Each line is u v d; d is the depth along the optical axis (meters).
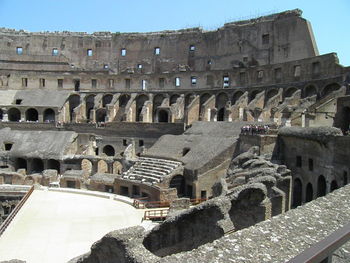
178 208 35.09
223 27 80.44
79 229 31.81
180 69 80.81
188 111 65.88
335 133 30.98
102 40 89.25
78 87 81.75
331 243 4.59
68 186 49.91
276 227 9.04
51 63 84.44
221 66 80.00
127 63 88.25
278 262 7.43
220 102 70.62
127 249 14.06
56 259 25.27
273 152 40.56
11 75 80.19
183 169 44.06
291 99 54.91
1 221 45.78
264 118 56.41
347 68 51.59
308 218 9.62
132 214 36.81
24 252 26.41
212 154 43.66
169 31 86.38
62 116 73.50
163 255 19.05
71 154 59.50
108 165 55.44
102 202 41.94
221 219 18.62
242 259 7.55
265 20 74.31
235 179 32.88
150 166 48.00
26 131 64.00
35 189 47.53
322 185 33.84
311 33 67.50
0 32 87.25
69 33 90.38
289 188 28.59
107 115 72.00
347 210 10.22
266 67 65.19
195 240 19.17
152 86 77.25
